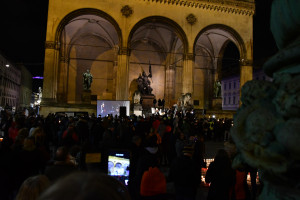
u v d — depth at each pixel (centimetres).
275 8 215
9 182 603
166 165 1416
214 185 573
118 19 3853
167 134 1401
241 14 4259
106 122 1358
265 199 220
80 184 97
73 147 779
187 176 564
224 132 2645
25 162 620
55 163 546
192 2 4066
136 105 3834
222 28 4172
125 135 1248
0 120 1931
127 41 3847
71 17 3728
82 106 3675
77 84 4716
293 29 202
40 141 813
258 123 200
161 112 3859
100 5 3806
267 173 224
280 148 190
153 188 553
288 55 199
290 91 183
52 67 3634
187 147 593
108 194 99
